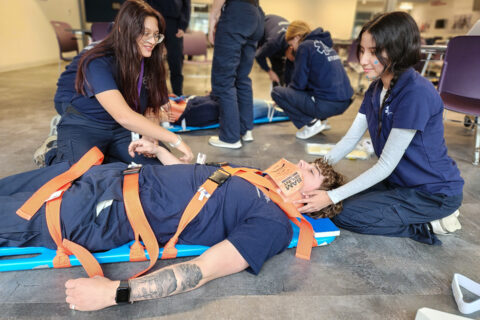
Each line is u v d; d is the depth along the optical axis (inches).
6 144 94.6
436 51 121.2
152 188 44.1
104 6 353.7
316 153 100.3
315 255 51.9
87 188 43.0
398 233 57.8
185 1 145.3
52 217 41.3
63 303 40.2
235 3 86.7
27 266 43.9
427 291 45.6
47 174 46.7
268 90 213.6
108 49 57.6
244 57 99.0
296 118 114.2
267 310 40.5
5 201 42.1
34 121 119.0
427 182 53.1
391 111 49.0
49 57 297.0
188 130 115.2
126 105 57.2
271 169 47.7
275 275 46.7
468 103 94.7
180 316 38.9
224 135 100.8
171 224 44.3
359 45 46.6
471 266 51.6
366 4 450.0
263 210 42.1
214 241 45.7
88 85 56.9
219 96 97.0
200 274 37.4
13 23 243.6
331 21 459.5
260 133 120.1
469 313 41.8
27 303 39.8
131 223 42.5
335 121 142.8
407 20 41.8
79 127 66.1
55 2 302.7
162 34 59.5
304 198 49.4
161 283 36.6
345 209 57.6
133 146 58.1
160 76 66.6
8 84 188.2
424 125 46.3
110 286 36.9
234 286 44.1
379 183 62.5
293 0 452.8
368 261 51.3
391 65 44.9
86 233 42.3
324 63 104.6
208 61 184.9
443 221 55.3
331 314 40.6
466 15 311.0
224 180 44.1
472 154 104.7
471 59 84.5
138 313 39.0
